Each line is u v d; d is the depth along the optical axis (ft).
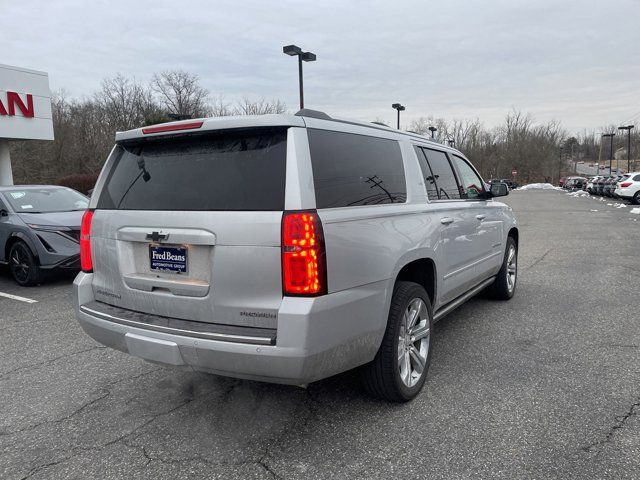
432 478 8.35
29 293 23.56
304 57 58.34
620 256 31.40
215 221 8.89
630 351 14.08
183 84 190.60
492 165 293.02
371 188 10.33
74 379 13.01
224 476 8.56
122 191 10.63
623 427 9.85
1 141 57.00
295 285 8.29
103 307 10.78
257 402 11.37
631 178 89.66
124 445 9.68
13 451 9.56
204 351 8.73
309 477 8.48
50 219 25.05
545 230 48.67
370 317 9.61
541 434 9.66
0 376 13.30
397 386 10.64
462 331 16.16
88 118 161.17
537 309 18.72
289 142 8.69
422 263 12.28
